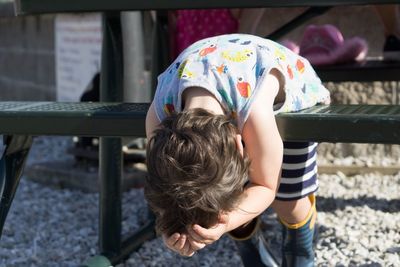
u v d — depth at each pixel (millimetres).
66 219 4016
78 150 4836
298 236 2764
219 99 2195
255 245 2979
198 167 1958
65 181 4672
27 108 2592
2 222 2652
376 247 3279
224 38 2436
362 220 3623
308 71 2547
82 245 3594
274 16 4703
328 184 4246
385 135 2148
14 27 8000
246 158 2104
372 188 4168
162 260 3312
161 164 1986
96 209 4152
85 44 6391
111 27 3086
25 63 7785
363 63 3918
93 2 2764
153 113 2326
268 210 3869
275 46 2461
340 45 3854
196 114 2068
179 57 2400
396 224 3555
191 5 2680
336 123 2193
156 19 3662
